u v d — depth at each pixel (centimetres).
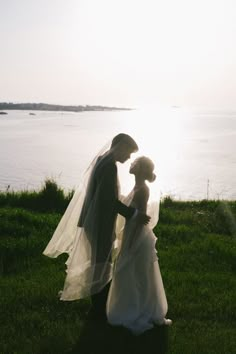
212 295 598
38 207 1177
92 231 498
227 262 743
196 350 463
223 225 1006
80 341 482
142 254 498
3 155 4747
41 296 580
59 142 6925
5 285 614
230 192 2417
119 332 499
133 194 512
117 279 500
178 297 589
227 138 8162
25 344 467
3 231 849
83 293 505
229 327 520
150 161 510
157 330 505
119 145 502
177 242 844
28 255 742
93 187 509
